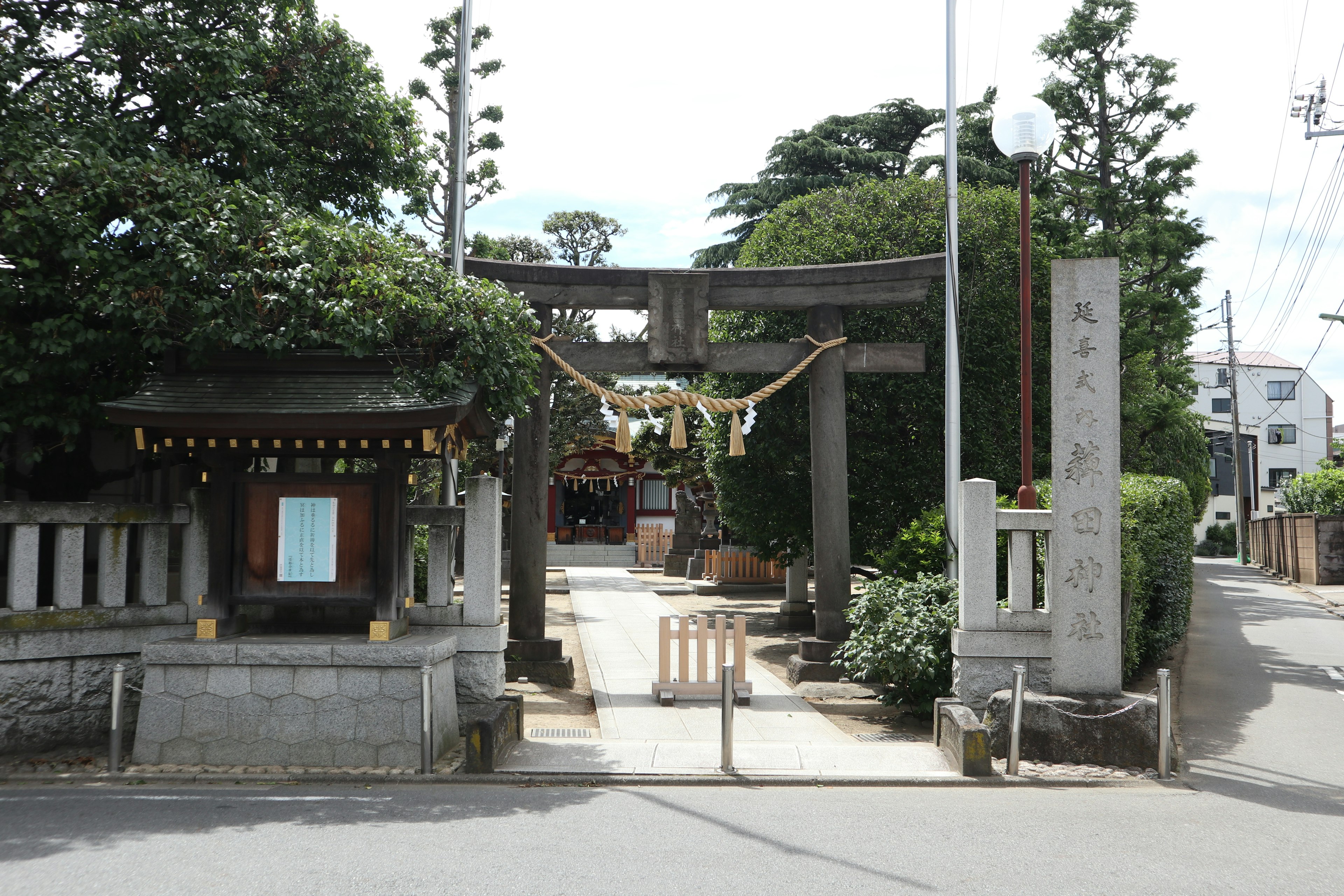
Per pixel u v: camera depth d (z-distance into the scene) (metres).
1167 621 12.86
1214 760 8.44
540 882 5.14
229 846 5.70
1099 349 8.55
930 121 30.22
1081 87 23.78
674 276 12.75
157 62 9.29
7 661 7.82
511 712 8.47
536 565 12.55
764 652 15.74
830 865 5.48
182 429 7.96
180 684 7.77
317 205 10.77
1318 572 26.80
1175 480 14.66
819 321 12.83
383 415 7.80
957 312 12.69
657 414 27.94
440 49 19.75
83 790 7.02
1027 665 8.67
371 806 6.67
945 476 13.55
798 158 29.52
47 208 7.83
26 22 8.84
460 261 12.24
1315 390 56.19
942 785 7.55
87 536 11.13
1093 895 5.06
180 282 7.94
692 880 5.21
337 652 7.75
